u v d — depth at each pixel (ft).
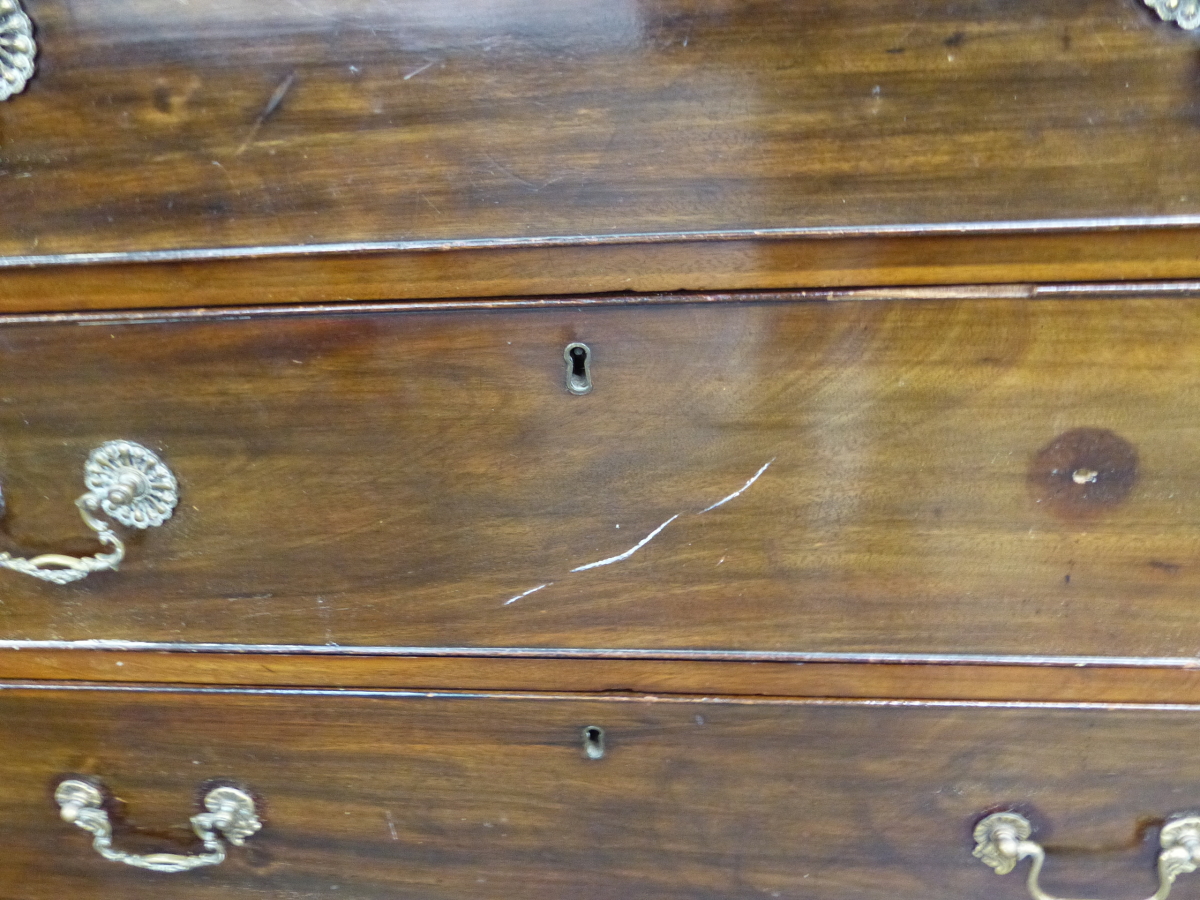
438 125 1.31
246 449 1.54
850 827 1.81
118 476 1.56
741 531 1.54
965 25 1.23
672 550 1.56
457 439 1.51
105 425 1.53
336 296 1.42
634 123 1.29
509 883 1.94
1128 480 1.45
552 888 1.94
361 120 1.31
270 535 1.60
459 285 1.40
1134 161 1.27
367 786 1.85
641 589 1.60
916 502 1.49
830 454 1.47
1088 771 1.71
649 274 1.38
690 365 1.43
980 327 1.38
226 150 1.34
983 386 1.41
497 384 1.47
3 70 1.30
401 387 1.48
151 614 1.68
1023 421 1.43
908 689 1.65
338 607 1.65
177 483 1.57
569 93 1.28
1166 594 1.52
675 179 1.32
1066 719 1.66
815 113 1.27
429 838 1.90
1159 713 1.63
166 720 1.81
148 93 1.31
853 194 1.31
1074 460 1.44
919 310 1.38
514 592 1.62
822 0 1.22
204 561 1.63
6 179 1.37
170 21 1.28
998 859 1.79
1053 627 1.56
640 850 1.88
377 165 1.33
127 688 1.77
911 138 1.28
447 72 1.28
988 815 1.77
